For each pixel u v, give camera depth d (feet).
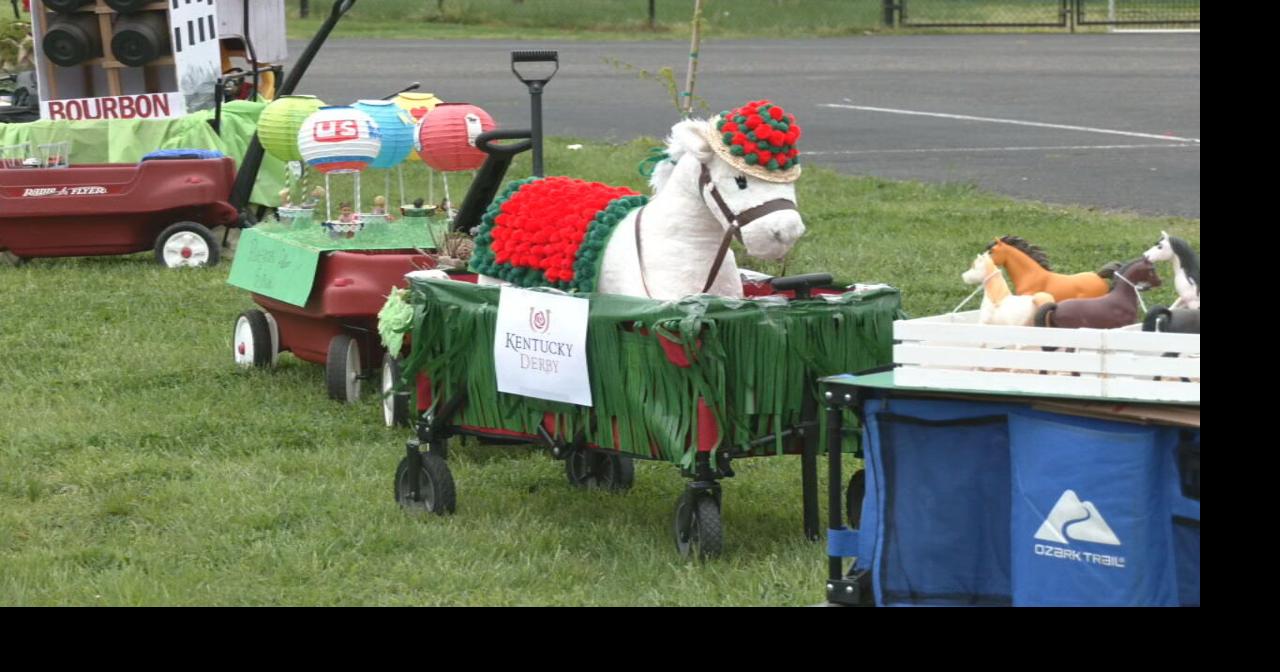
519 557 20.99
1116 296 17.61
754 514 22.90
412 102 31.94
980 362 16.30
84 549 21.33
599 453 24.56
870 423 17.31
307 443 27.12
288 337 31.30
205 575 20.33
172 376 31.48
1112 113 77.87
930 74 96.84
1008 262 18.52
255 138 43.19
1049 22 131.85
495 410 22.09
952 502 16.99
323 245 29.53
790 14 136.36
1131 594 15.64
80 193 41.98
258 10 58.85
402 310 23.34
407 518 22.70
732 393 19.85
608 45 115.55
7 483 24.49
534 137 27.61
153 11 49.90
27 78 55.77
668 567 20.30
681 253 21.31
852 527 22.11
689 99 40.96
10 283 41.01
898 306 21.34
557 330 20.77
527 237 22.09
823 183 56.13
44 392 30.25
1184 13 136.36
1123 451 15.52
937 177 58.59
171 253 43.06
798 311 20.13
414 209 31.42
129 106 49.32
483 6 135.64
